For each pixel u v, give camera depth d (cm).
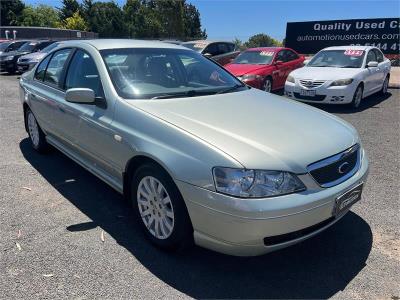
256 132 302
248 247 271
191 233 302
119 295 275
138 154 321
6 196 430
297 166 276
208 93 400
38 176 488
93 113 381
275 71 1150
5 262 310
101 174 396
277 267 310
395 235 355
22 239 343
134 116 337
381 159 562
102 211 398
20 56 1862
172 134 302
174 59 436
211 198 270
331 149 302
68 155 465
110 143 357
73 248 331
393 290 283
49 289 279
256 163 268
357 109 949
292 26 2053
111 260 315
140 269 304
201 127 304
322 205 280
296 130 315
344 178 306
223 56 1526
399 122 805
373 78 1030
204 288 285
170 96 376
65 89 449
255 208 259
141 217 342
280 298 276
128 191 366
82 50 438
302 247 337
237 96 398
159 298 274
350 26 1900
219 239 277
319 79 912
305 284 291
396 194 440
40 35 4125
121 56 407
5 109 914
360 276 299
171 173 290
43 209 400
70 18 4844
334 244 341
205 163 275
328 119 360
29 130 586
